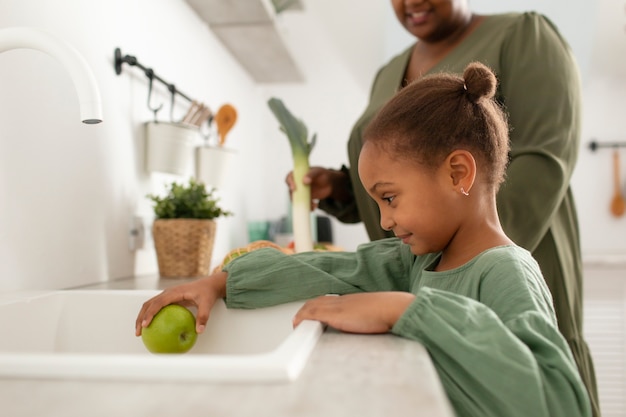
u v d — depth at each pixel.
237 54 2.19
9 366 0.35
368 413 0.28
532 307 0.51
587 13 2.29
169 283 1.14
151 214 1.41
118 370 0.34
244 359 0.35
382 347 0.44
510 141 0.94
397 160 0.63
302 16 2.62
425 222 0.63
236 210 2.24
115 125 1.22
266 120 2.68
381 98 1.22
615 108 2.44
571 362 0.48
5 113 0.85
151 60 1.43
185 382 0.34
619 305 2.07
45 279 0.94
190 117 1.57
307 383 0.34
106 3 1.18
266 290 0.72
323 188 1.29
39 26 0.95
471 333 0.46
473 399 0.46
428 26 1.10
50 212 0.96
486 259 0.59
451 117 0.63
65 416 0.29
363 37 2.57
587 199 2.45
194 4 1.72
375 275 0.77
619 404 2.06
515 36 0.99
